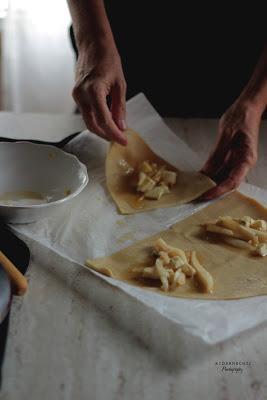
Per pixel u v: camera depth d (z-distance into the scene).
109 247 0.88
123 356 0.68
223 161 1.07
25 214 0.87
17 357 0.66
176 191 1.03
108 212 0.96
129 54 1.35
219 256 0.88
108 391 0.64
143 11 1.29
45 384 0.64
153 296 0.76
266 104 1.11
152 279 0.81
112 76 1.05
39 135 1.17
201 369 0.67
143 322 0.73
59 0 2.36
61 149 1.02
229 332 0.70
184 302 0.76
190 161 1.12
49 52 2.36
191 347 0.70
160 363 0.68
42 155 0.98
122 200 0.99
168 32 1.31
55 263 0.82
